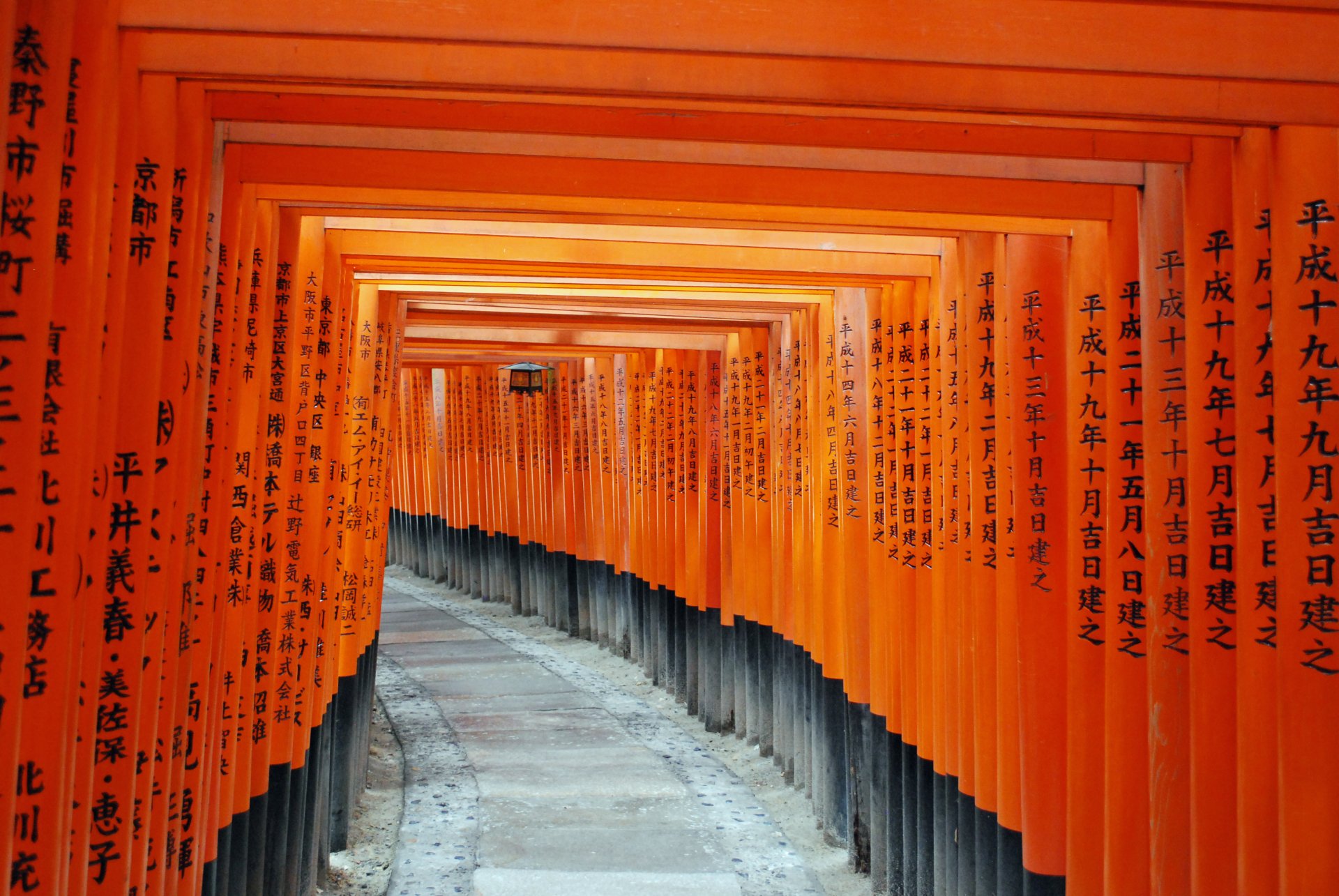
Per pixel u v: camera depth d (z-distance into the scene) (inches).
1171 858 128.3
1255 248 111.7
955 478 179.5
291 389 170.6
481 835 246.4
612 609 443.2
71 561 90.6
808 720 270.8
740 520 317.7
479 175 135.8
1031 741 152.7
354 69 100.8
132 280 107.9
